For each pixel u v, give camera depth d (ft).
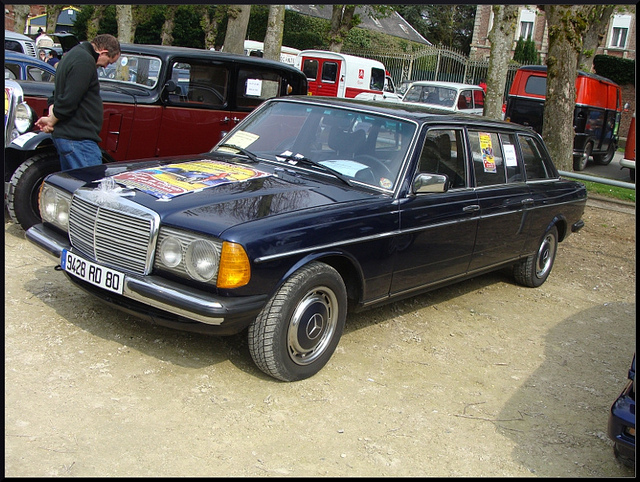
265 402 12.45
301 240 12.71
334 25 88.69
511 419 13.17
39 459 9.93
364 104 17.12
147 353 13.76
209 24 99.09
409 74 106.42
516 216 19.49
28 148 19.27
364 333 16.52
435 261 16.60
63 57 17.98
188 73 24.45
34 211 19.98
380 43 138.92
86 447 10.39
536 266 22.25
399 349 15.88
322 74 76.18
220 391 12.64
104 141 22.71
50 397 11.66
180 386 12.62
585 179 31.14
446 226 16.44
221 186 13.96
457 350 16.37
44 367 12.66
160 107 23.85
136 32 114.42
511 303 20.84
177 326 12.44
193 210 12.53
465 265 18.02
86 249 13.60
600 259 28.09
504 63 49.52
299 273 12.86
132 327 14.88
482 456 11.64
